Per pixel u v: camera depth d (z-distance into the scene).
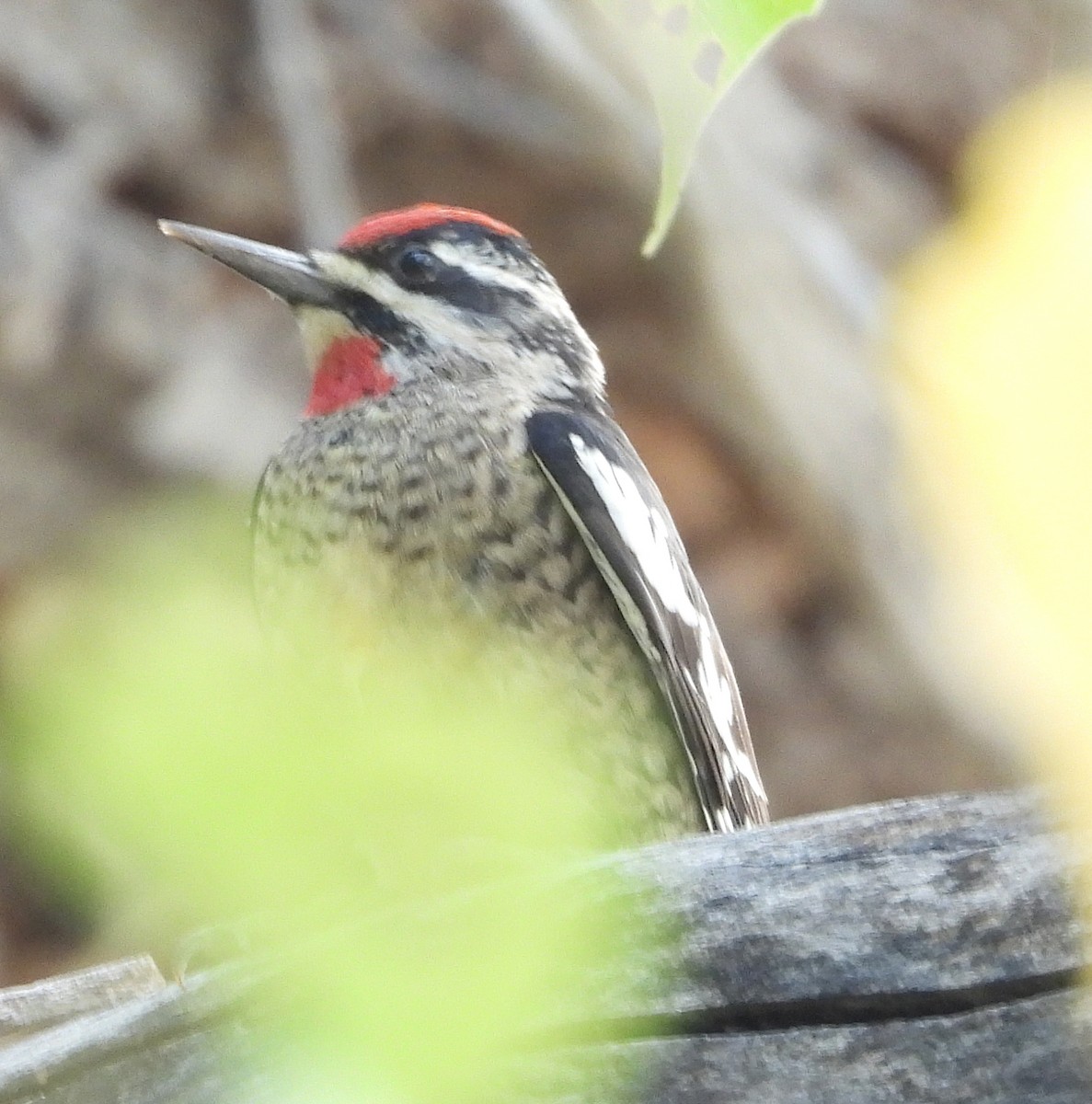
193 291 13.59
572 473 6.98
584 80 12.91
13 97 13.83
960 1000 4.39
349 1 14.01
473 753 4.50
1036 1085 4.29
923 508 12.39
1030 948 4.38
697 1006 4.49
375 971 3.29
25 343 12.96
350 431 7.31
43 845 2.55
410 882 5.21
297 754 2.59
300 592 7.12
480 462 7.02
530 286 8.33
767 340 12.66
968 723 12.66
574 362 8.35
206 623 2.67
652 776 7.27
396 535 6.96
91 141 13.80
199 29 14.10
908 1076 4.36
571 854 5.70
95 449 12.94
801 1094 4.39
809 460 12.63
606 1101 4.42
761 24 3.00
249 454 12.96
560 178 13.64
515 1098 4.44
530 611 6.95
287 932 4.83
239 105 14.09
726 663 8.15
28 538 12.51
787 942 4.50
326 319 7.97
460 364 7.95
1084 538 2.66
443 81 13.76
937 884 4.48
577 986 4.50
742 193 12.62
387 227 8.13
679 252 13.02
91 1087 4.86
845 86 14.12
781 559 13.44
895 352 12.55
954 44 14.49
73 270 13.28
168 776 2.52
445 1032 3.24
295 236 14.02
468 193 13.94
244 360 13.40
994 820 4.52
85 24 13.98
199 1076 4.72
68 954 11.00
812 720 13.25
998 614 12.02
